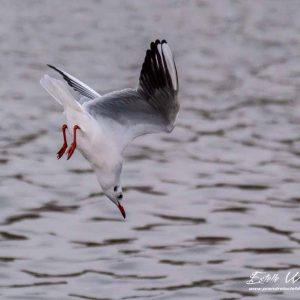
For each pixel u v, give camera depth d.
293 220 16.62
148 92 10.44
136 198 17.53
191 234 16.02
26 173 18.72
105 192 11.14
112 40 31.48
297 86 25.98
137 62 28.62
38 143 20.53
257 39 32.09
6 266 14.73
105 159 10.62
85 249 15.40
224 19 35.16
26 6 36.22
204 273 14.62
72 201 17.42
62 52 29.59
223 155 20.12
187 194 17.80
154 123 10.55
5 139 20.75
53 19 34.31
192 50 30.38
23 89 24.81
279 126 22.12
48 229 16.16
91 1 37.59
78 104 10.23
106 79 26.41
